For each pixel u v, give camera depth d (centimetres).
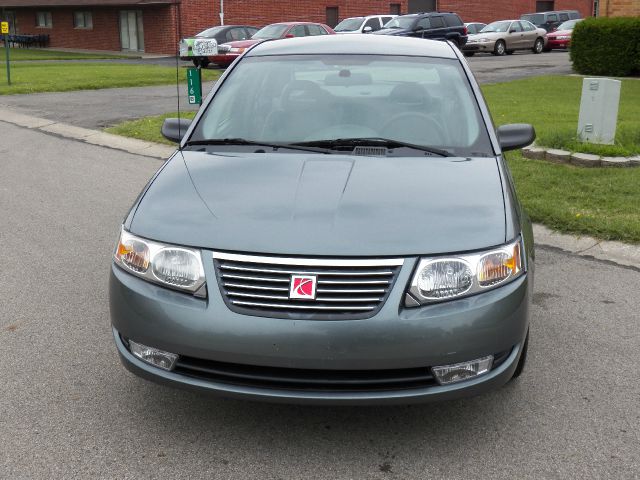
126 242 334
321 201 336
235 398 310
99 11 3775
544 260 588
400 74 460
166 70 2312
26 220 701
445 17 2941
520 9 4775
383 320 297
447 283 306
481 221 326
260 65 480
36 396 372
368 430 344
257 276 304
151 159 1003
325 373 304
